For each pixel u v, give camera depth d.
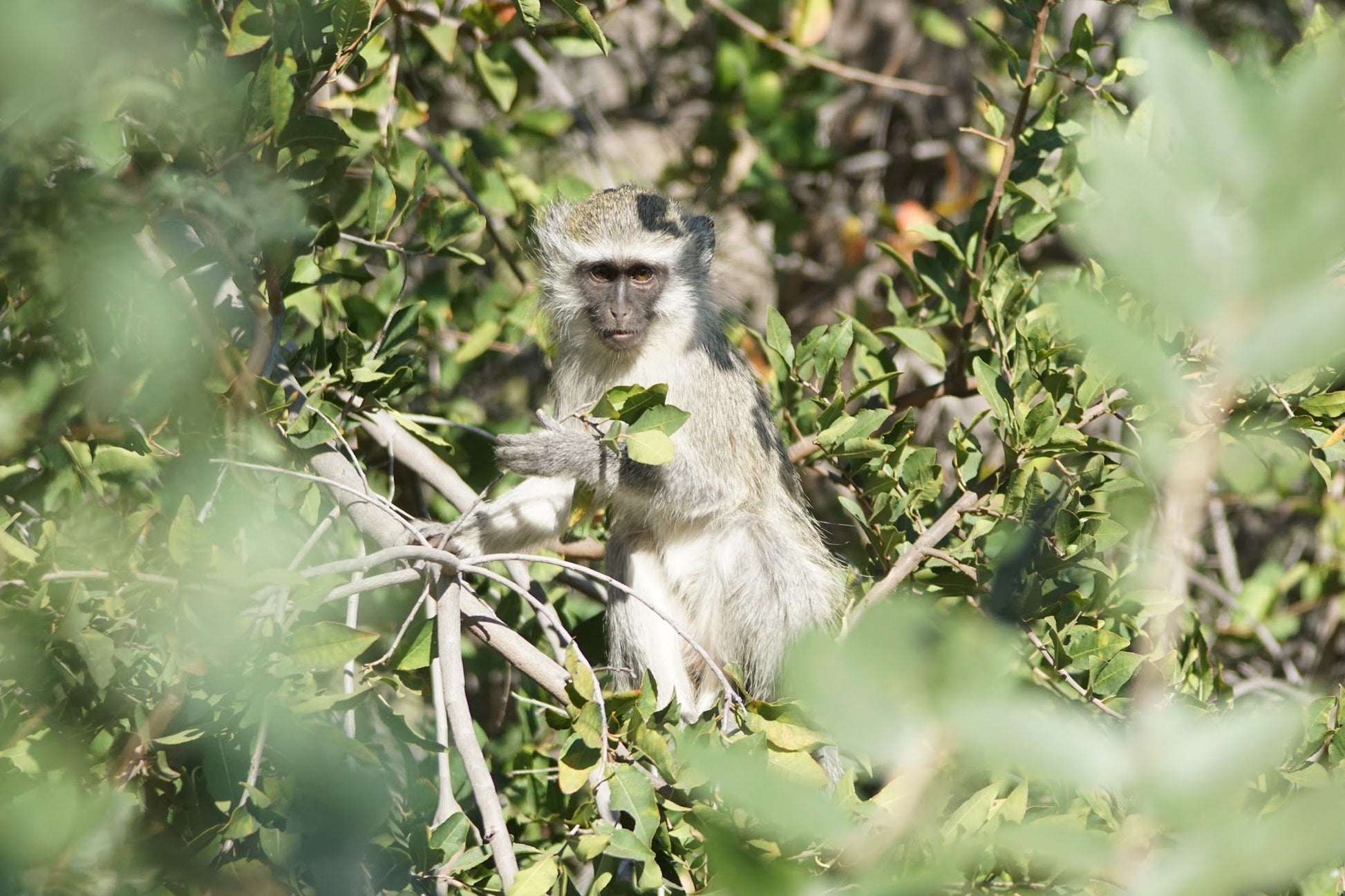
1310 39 6.17
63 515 6.43
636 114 15.39
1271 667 11.95
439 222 9.05
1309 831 1.41
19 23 2.03
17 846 3.48
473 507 7.72
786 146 14.08
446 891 6.08
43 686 5.00
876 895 1.96
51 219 4.12
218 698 5.42
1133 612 7.64
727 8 13.06
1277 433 7.34
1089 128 9.54
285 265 7.20
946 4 15.58
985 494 8.29
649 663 9.63
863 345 10.10
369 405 8.55
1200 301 1.24
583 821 6.00
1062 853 1.75
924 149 15.48
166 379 6.21
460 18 10.99
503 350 12.16
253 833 5.64
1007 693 1.46
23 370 5.93
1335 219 1.22
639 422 6.64
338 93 9.84
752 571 9.80
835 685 1.44
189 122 5.48
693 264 10.48
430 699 9.03
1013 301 8.66
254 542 6.38
